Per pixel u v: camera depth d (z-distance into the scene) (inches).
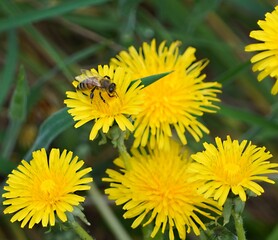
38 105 13.2
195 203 9.4
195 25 13.2
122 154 9.4
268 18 9.4
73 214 9.0
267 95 13.4
